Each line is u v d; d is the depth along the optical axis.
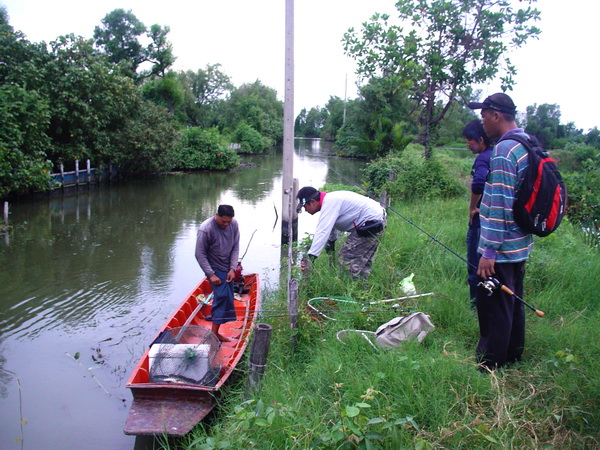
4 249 10.31
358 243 6.14
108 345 6.10
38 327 6.57
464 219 9.48
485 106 3.55
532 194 3.25
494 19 13.31
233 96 55.38
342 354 4.33
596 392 3.31
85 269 9.03
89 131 19.20
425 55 14.20
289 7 11.07
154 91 41.94
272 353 4.83
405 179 13.53
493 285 3.42
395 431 2.93
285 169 11.33
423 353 4.15
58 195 17.38
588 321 4.66
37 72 17.23
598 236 7.94
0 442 4.27
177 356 4.41
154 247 10.68
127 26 41.44
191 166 27.05
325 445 2.95
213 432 3.91
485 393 3.52
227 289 5.60
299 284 6.32
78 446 4.24
